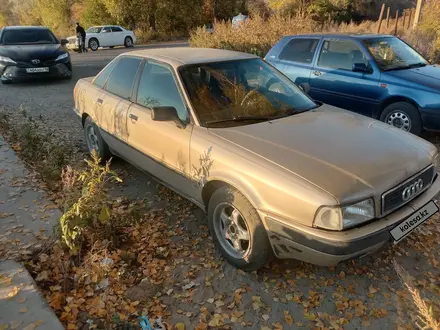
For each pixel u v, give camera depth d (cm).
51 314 275
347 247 263
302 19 1425
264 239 303
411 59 685
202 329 278
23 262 337
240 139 329
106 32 2623
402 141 340
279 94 413
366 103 661
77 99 573
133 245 369
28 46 1216
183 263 346
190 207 438
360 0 3102
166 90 397
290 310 294
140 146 427
